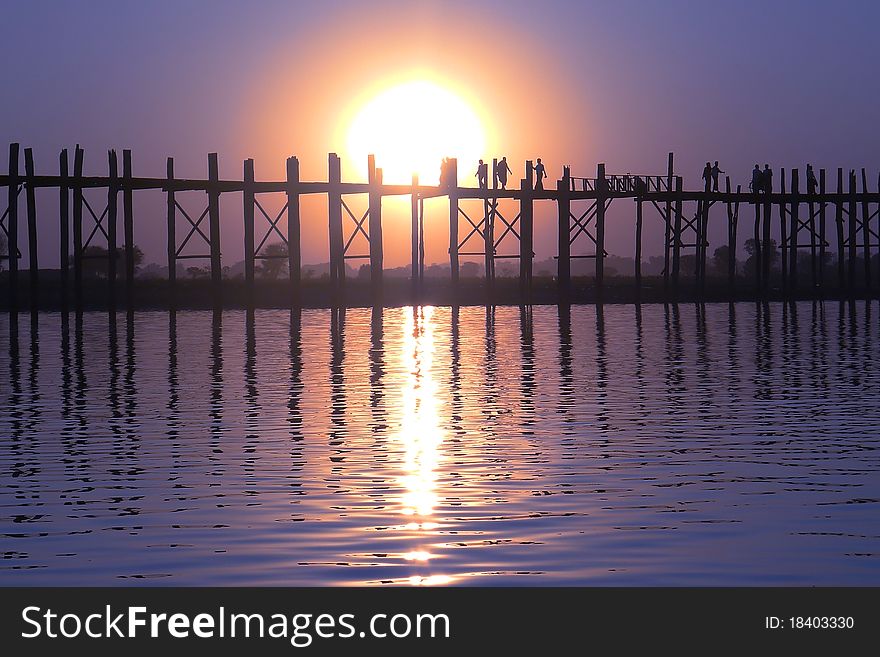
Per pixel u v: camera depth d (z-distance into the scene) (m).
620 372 29.56
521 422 20.53
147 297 74.25
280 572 11.05
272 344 40.50
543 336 43.88
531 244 66.12
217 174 58.97
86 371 30.69
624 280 104.38
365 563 11.29
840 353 35.19
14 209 55.94
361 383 27.31
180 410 22.52
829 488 14.48
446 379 28.12
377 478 15.31
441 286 87.81
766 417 21.00
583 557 11.40
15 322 54.88
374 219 61.94
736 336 43.38
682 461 16.48
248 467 16.20
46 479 15.47
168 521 12.96
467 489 14.57
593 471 15.74
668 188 70.38
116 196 56.91
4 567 11.28
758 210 74.06
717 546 11.74
